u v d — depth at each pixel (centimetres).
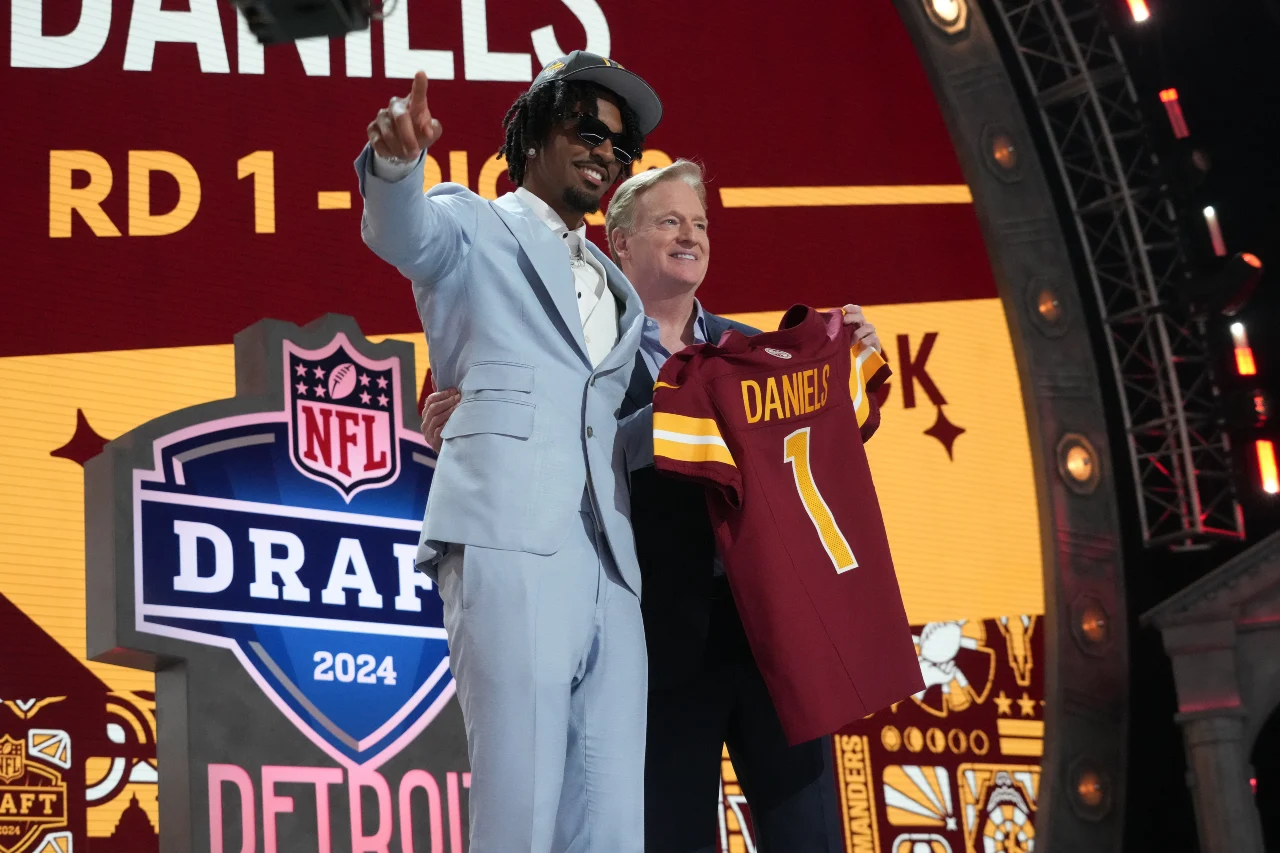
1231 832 725
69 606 638
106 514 325
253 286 717
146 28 739
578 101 209
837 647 209
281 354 363
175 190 718
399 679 351
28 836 589
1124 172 877
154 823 614
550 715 177
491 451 185
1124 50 891
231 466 345
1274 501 837
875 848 725
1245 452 830
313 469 359
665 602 231
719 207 826
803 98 862
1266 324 845
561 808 187
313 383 367
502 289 194
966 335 849
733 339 218
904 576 790
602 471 194
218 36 750
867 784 736
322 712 336
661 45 840
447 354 196
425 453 380
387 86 775
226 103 740
